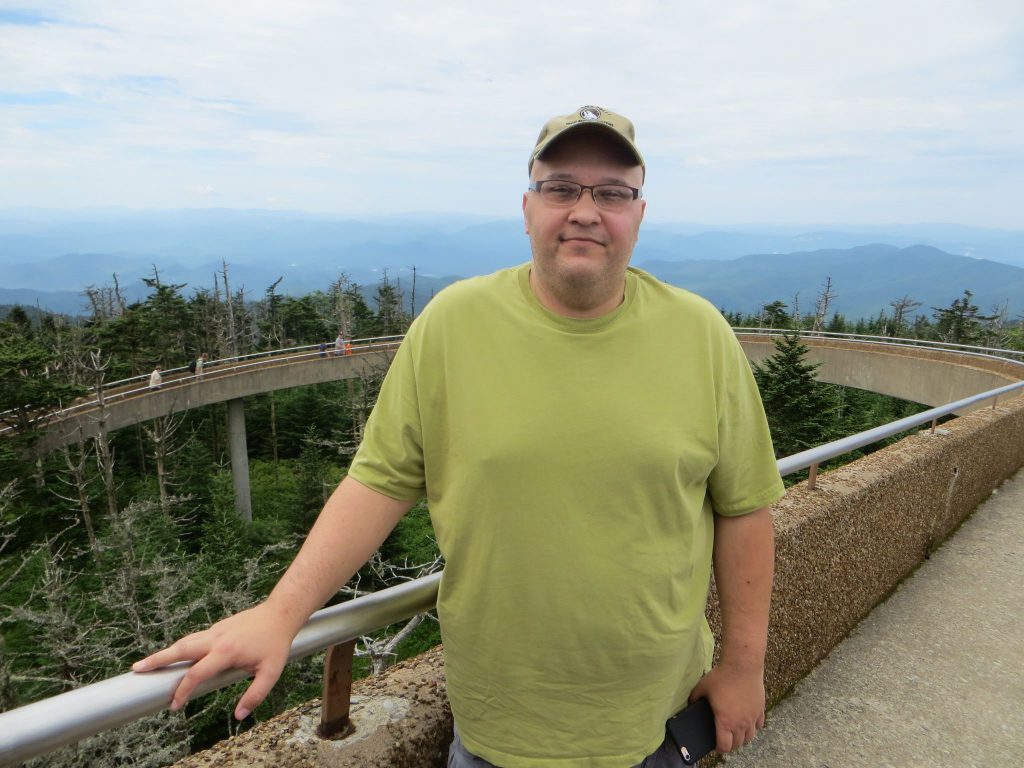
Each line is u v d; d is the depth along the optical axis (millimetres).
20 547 25359
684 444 1348
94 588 20578
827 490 3453
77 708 1064
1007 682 3211
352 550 1368
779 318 43156
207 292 49531
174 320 43094
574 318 1338
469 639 1407
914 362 26781
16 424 23969
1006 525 5133
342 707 1591
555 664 1373
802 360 26891
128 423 25922
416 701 1729
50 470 29391
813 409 26875
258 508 34125
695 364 1396
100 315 41250
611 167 1305
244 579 19625
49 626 14414
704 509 1573
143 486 32281
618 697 1410
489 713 1451
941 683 3197
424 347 1368
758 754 2717
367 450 1430
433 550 22156
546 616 1335
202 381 28469
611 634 1343
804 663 3199
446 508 1373
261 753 1549
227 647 1188
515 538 1302
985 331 46656
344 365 33812
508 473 1285
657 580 1361
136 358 37031
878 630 3660
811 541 3074
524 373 1312
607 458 1290
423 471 1439
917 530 4332
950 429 5164
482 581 1344
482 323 1352
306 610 1304
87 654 14641
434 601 1600
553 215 1306
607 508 1303
